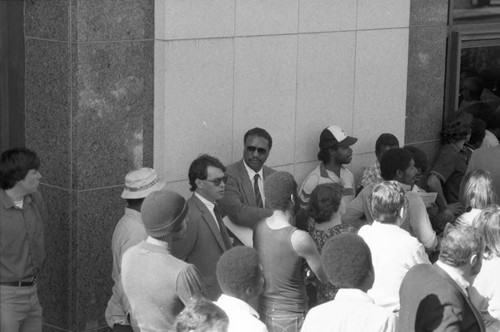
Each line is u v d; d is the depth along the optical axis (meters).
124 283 6.84
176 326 5.07
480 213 7.91
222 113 10.29
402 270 7.72
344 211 10.65
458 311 6.51
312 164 11.34
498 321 7.41
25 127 9.59
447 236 6.72
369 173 11.44
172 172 9.89
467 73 13.56
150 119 9.85
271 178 7.86
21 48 9.52
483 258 7.39
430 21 12.78
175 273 6.62
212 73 10.12
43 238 8.55
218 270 6.25
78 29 9.08
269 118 10.80
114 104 9.48
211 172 8.45
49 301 9.54
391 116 12.23
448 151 12.52
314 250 7.78
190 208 8.45
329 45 11.32
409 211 8.84
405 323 6.71
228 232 9.73
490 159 10.41
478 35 13.48
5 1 9.45
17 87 9.57
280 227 7.82
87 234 9.34
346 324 6.15
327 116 11.44
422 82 12.83
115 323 8.45
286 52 10.84
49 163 9.42
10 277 8.24
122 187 9.60
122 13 9.42
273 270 7.82
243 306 6.18
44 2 9.27
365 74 11.81
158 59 9.74
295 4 10.85
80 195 9.25
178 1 9.69
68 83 9.16
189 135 10.00
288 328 7.86
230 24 10.21
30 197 8.38
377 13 11.84
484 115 13.86
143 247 6.78
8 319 8.25
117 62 9.45
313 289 9.33
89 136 9.29
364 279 6.26
